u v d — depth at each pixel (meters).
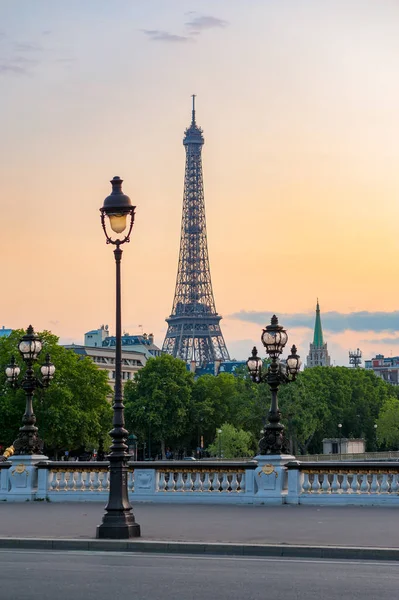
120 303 44.94
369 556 36.81
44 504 61.94
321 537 41.22
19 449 65.56
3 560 36.06
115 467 42.25
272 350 61.94
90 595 28.22
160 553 38.72
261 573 32.56
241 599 27.62
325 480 59.50
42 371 67.19
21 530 45.28
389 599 27.58
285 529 44.69
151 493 62.41
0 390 191.38
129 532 41.53
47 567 33.97
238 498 60.72
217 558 36.81
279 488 59.75
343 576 31.92
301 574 32.34
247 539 40.69
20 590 29.05
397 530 43.91
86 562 35.47
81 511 56.25
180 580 31.00
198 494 61.66
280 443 60.75
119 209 45.03
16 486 64.94
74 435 194.50
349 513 53.03
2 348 195.75
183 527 45.88
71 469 64.44
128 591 28.91
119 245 45.28
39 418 187.88
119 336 44.56
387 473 58.31
